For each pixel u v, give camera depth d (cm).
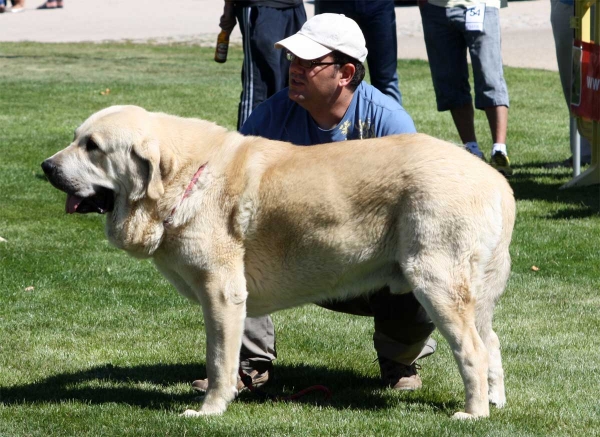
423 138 728
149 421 724
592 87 1566
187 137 733
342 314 1056
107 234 745
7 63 3209
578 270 1191
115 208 732
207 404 749
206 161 725
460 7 1642
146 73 3016
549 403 777
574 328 989
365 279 740
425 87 2723
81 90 2655
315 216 715
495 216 704
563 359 896
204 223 720
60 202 1523
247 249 733
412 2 4900
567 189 1605
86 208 733
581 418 741
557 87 2759
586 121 1609
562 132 2144
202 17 4778
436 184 695
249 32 1506
